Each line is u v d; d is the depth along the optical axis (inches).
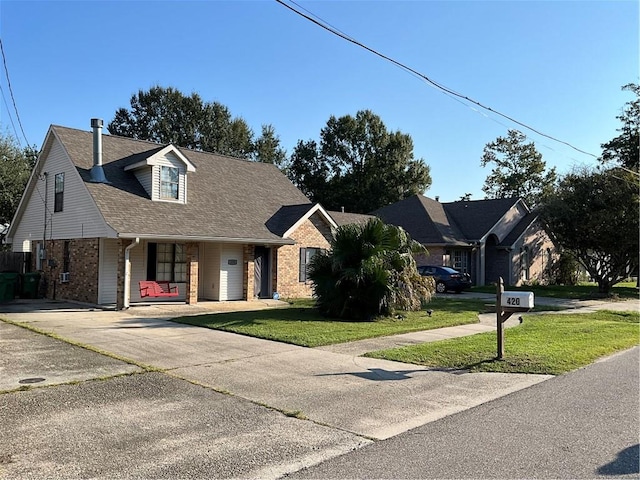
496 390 304.2
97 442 211.8
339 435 223.5
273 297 858.8
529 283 1416.1
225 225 783.7
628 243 982.4
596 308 837.2
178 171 778.8
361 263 602.5
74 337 458.9
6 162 1197.7
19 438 215.3
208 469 186.2
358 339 471.5
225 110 2140.7
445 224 1346.0
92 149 794.8
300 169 2300.7
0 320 560.4
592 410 262.5
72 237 761.6
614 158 1481.3
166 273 794.8
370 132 2231.8
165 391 290.4
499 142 2128.4
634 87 1430.9
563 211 1026.7
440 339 481.1
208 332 500.1
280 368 353.7
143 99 2062.0
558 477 179.6
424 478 178.7
